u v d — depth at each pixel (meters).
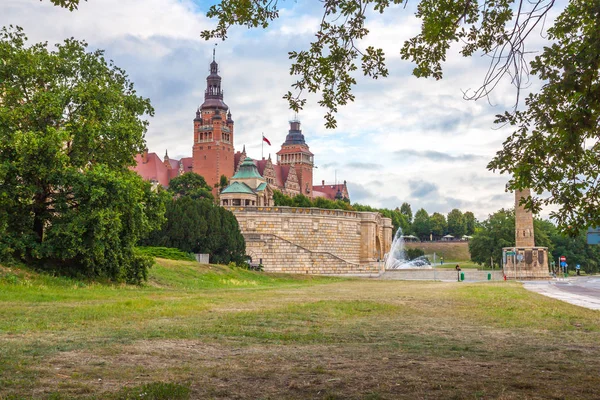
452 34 15.68
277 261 90.00
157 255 66.19
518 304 30.22
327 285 59.47
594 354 14.61
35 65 39.50
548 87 12.25
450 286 54.19
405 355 14.19
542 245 119.75
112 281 41.41
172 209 73.81
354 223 105.88
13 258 36.22
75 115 40.50
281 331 18.39
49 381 10.99
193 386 10.77
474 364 13.05
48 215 38.91
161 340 16.08
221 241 76.62
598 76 11.98
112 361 13.03
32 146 34.91
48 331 17.38
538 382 11.18
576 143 12.12
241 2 14.38
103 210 36.44
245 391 10.40
